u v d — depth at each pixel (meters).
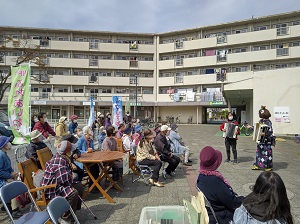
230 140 7.51
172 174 6.09
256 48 31.38
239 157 8.43
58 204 2.82
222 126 7.76
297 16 29.78
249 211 1.94
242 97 21.45
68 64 33.75
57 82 33.47
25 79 5.58
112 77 34.75
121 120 13.31
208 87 33.47
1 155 3.79
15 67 5.62
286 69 13.49
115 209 4.09
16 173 3.94
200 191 2.52
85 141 6.00
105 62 34.69
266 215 1.86
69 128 8.76
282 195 1.91
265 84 14.12
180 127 26.98
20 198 3.69
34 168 3.92
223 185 2.57
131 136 8.16
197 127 26.97
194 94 33.38
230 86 16.06
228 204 2.54
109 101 34.44
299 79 13.16
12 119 5.57
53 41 33.53
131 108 35.53
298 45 29.38
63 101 33.31
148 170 5.72
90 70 35.06
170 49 35.28
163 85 35.41
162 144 5.97
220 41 32.56
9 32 33.06
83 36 35.47
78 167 4.80
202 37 34.34
